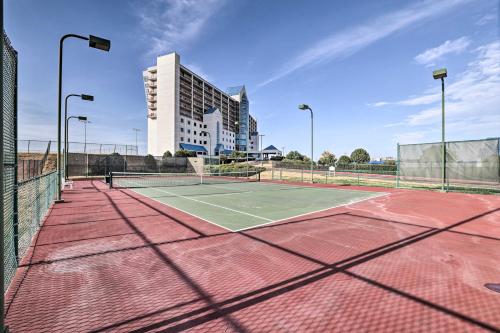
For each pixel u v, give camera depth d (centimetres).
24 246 563
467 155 1593
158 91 8000
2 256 213
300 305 332
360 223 795
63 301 342
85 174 3569
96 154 3697
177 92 7981
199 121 9256
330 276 416
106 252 529
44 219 844
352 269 443
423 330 282
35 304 335
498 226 750
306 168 4503
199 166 4784
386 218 869
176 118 7919
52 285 386
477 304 332
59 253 522
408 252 529
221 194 1602
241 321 300
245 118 13112
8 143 392
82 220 830
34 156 3503
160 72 7994
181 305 333
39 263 470
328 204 1188
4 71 354
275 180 2939
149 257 501
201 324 294
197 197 1445
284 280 402
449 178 1658
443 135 1580
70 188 1862
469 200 1289
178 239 623
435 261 479
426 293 360
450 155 1658
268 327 289
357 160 6462
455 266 455
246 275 421
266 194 1609
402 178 1870
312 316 309
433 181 1727
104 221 816
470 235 655
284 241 607
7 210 402
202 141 9312
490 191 1631
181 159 4828
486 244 580
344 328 286
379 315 309
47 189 1041
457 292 362
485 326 288
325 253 524
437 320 299
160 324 294
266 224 782
